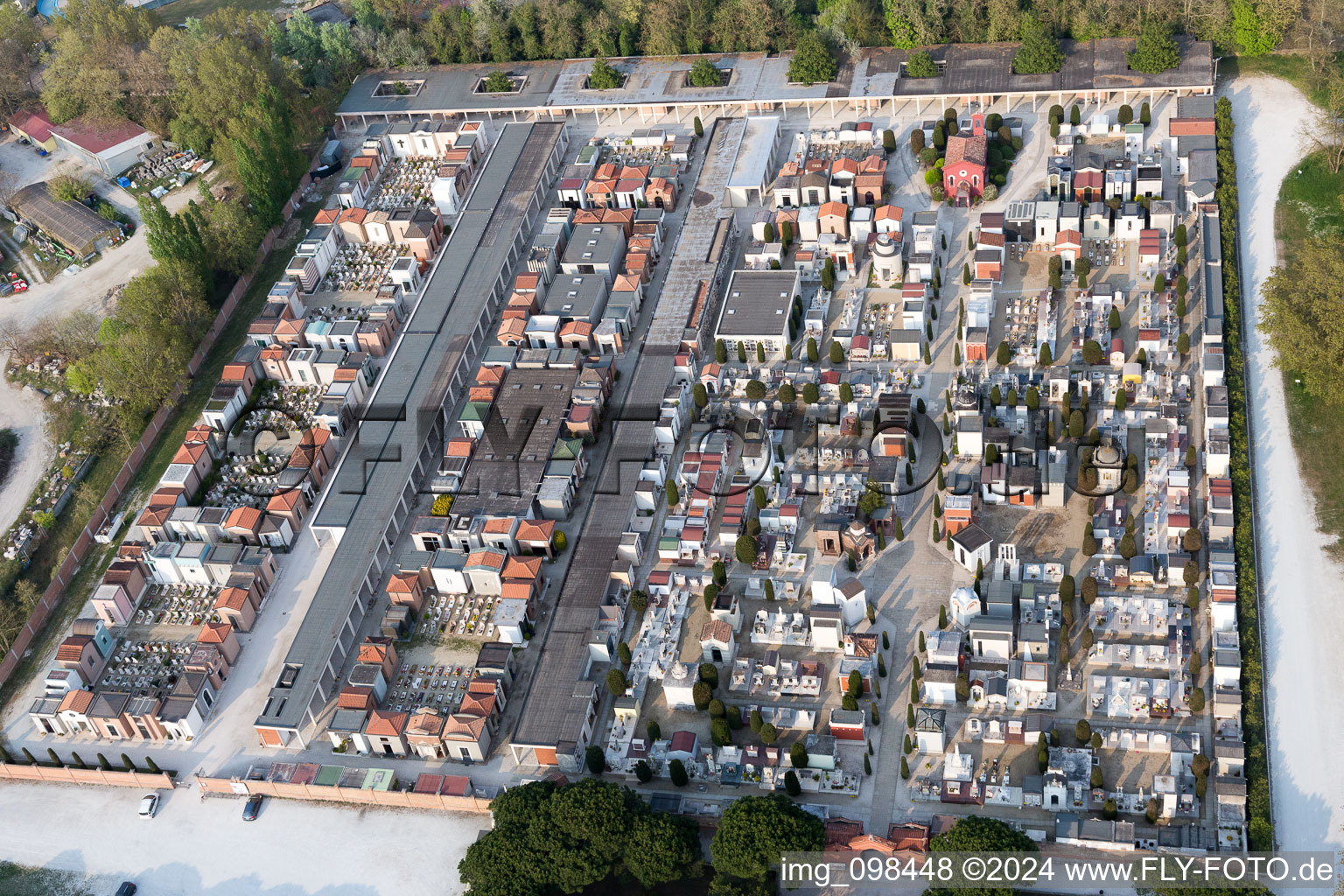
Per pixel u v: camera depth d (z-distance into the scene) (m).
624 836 186.75
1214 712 197.62
